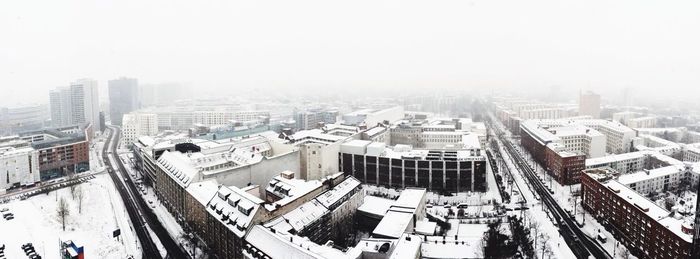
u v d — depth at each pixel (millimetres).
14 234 191625
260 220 160125
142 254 175625
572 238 192625
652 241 167125
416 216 192500
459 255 159125
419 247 145125
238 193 175625
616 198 193500
